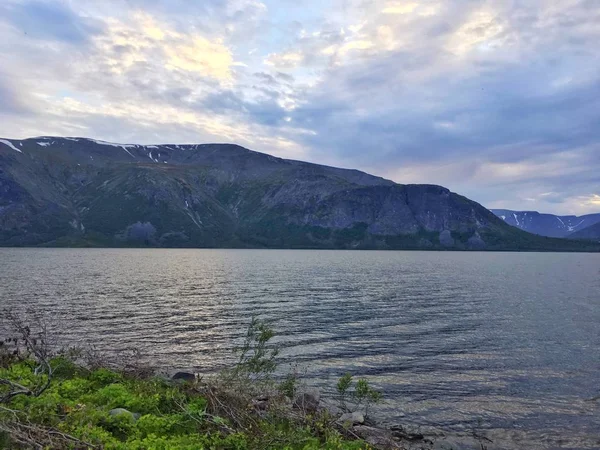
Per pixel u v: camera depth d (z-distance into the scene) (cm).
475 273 10862
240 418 1257
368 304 5066
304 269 11719
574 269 13150
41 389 1150
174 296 5566
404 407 1897
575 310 4653
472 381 2248
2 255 17162
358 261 17375
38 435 854
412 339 3222
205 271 10375
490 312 4509
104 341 3011
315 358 2684
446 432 1650
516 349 2911
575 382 2228
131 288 6350
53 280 7162
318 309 4672
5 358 1595
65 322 3612
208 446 1001
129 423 1049
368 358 2688
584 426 1714
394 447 1422
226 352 2788
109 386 1347
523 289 6894
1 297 4928
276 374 2312
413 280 8562
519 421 1758
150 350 2806
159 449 895
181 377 1825
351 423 1578
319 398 1892
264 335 1669
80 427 942
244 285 7156
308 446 1109
